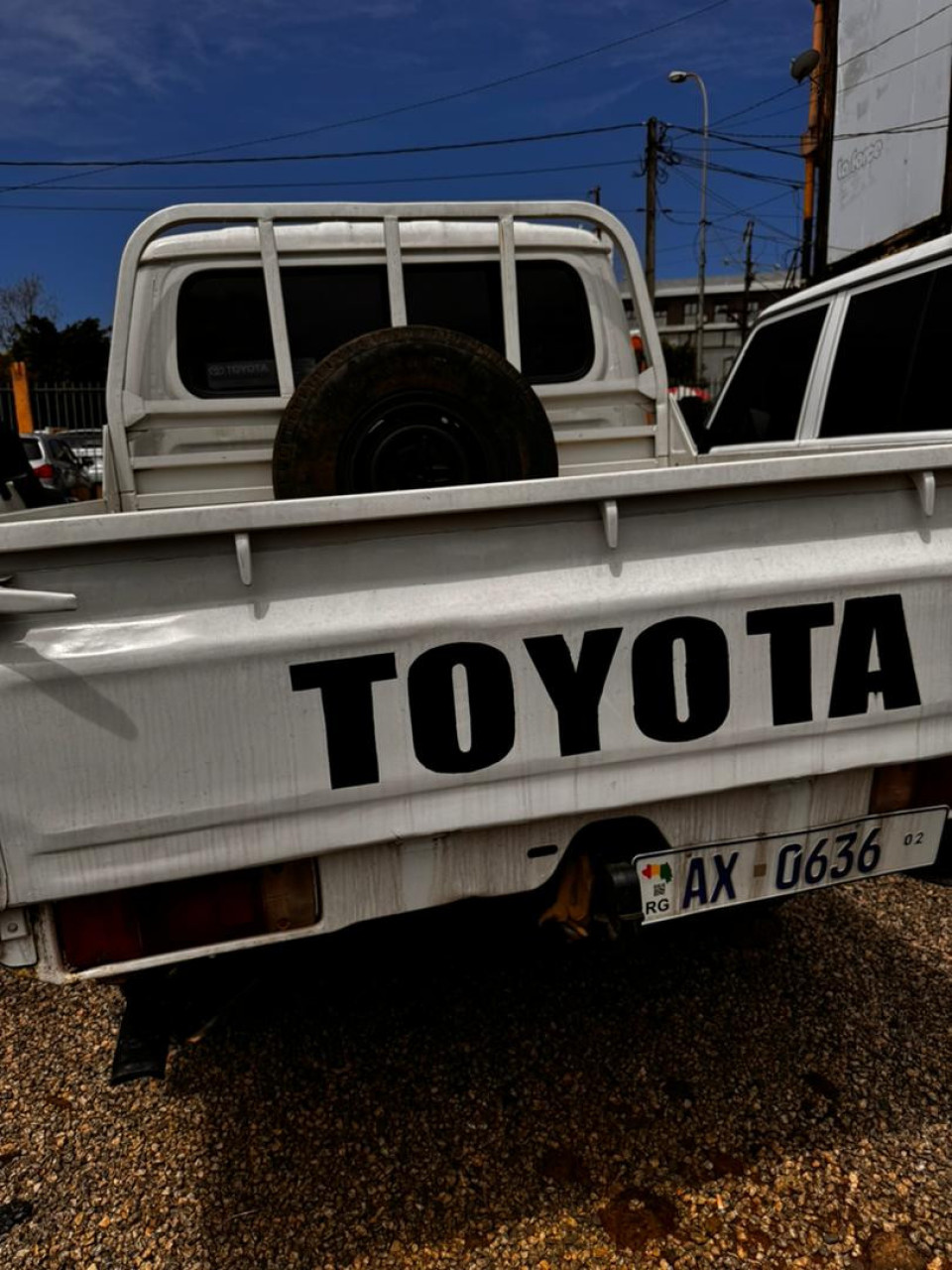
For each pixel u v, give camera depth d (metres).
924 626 1.90
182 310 3.08
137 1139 2.20
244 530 1.55
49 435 13.39
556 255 3.29
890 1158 2.06
